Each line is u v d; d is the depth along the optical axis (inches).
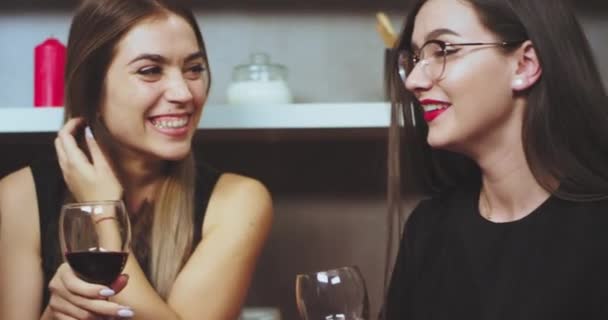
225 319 67.6
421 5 59.8
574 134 55.7
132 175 70.6
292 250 91.8
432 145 57.4
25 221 70.8
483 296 57.4
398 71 62.1
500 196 58.8
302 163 92.0
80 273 54.7
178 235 69.2
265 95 83.8
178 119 67.1
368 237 91.4
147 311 62.3
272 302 91.4
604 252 54.1
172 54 66.5
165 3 67.8
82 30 67.7
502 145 57.4
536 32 55.4
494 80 55.9
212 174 73.4
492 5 55.7
